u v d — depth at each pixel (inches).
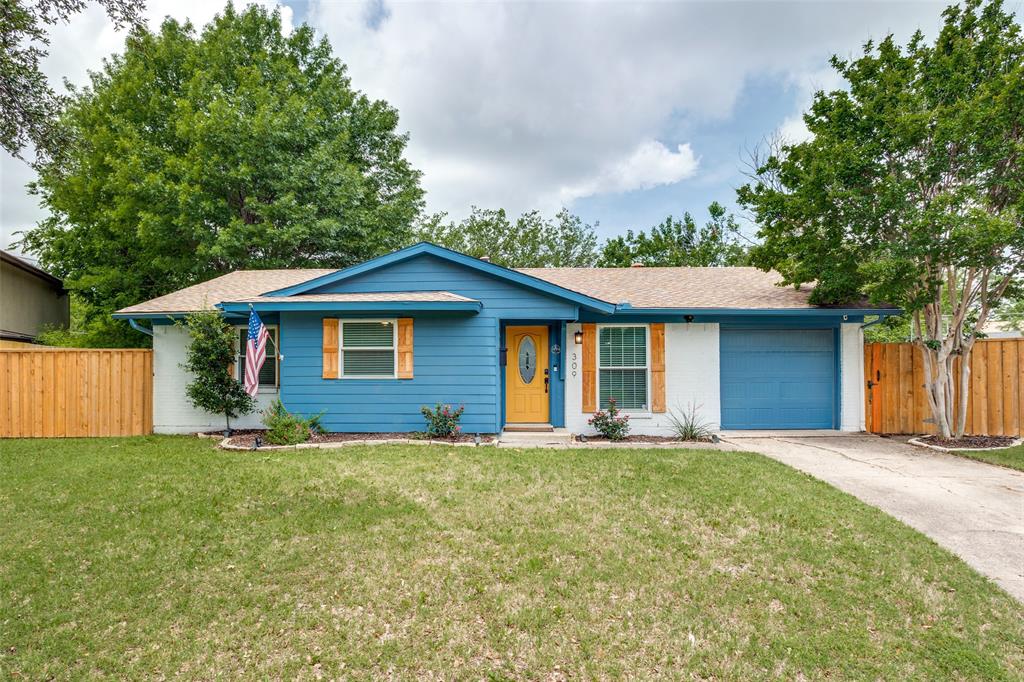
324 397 373.4
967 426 372.5
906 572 152.3
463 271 376.5
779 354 403.9
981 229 285.4
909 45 340.5
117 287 721.6
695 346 393.7
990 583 145.8
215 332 380.2
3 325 607.2
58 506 206.2
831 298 370.0
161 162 655.8
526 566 155.6
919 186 321.7
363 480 241.9
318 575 150.3
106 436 391.2
